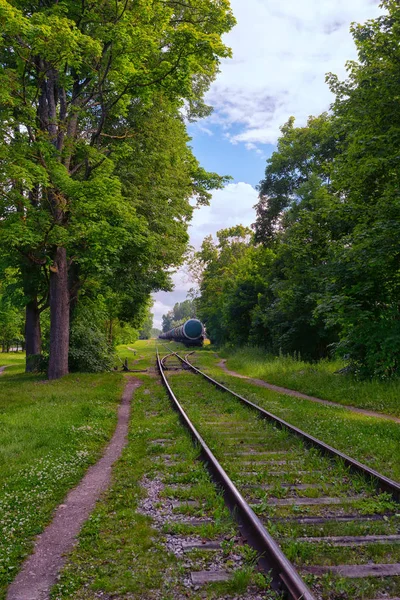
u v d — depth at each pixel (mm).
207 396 13531
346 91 14844
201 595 3346
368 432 8617
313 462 6539
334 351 16797
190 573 3617
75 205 14320
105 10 14391
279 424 9047
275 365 22422
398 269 14102
